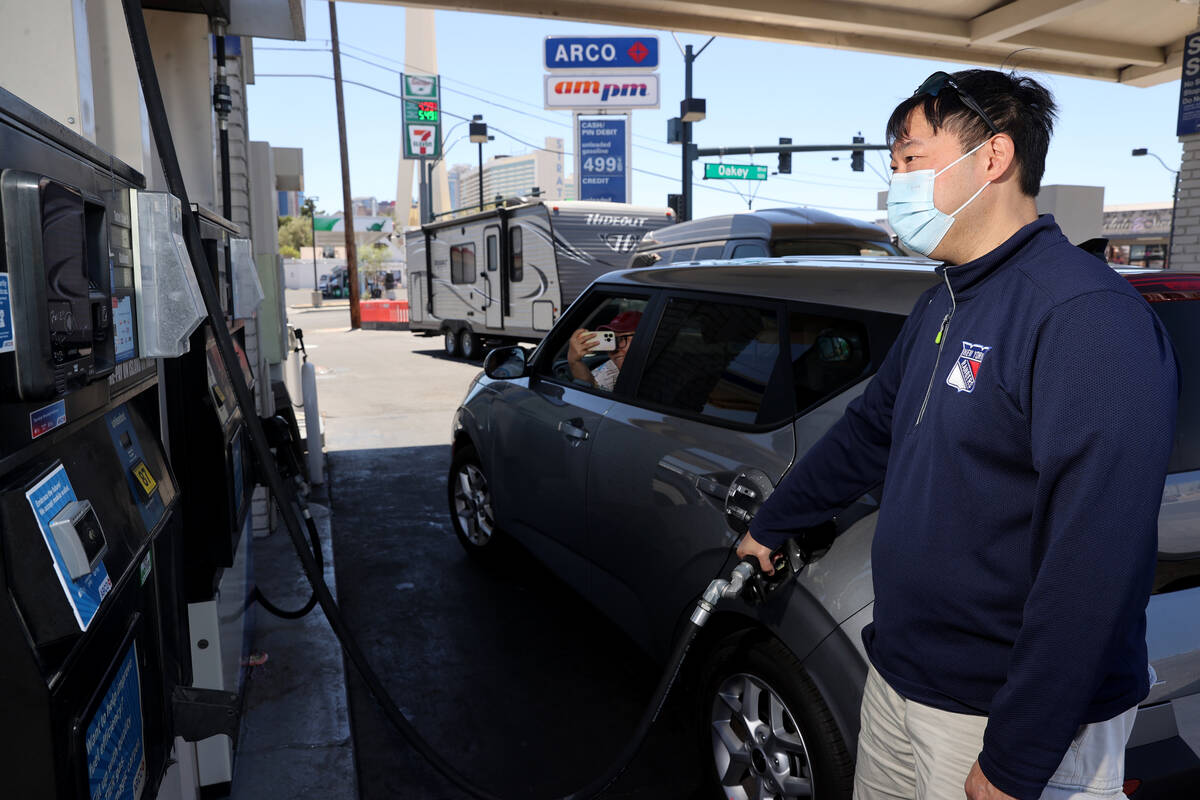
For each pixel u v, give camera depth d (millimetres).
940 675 1352
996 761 1187
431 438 7816
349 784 2533
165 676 1637
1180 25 10086
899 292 2195
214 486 2131
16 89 1412
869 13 9523
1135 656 1276
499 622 3799
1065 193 9367
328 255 73750
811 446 2193
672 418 2746
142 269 1563
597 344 3381
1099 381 1110
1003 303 1258
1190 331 1893
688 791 2613
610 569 2996
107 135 1821
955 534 1302
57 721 1026
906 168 1401
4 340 968
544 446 3469
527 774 2697
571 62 26969
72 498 1157
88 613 1095
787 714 2150
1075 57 10961
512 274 14469
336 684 3121
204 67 3504
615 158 27438
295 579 4172
